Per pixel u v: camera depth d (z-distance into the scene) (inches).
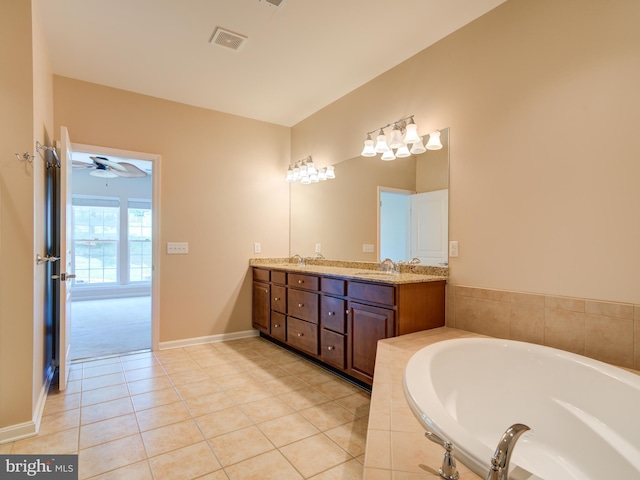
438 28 93.6
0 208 74.0
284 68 114.7
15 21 75.4
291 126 169.3
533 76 77.7
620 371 56.1
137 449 71.3
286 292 133.3
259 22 90.9
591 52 68.6
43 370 95.2
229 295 152.8
